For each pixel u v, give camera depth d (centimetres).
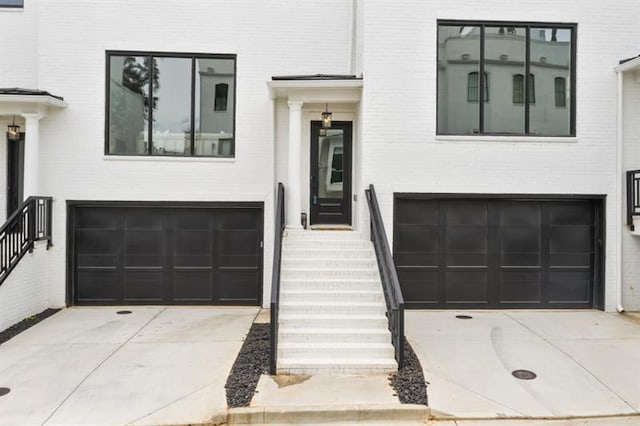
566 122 939
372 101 906
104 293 984
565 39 940
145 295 989
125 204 977
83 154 970
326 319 686
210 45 993
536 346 712
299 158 938
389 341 661
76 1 973
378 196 910
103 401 525
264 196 989
